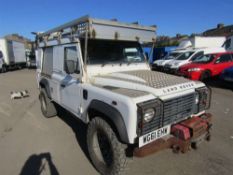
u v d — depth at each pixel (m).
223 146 3.85
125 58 4.04
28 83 12.73
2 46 21.50
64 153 3.71
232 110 6.08
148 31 3.94
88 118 3.32
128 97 2.51
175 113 2.86
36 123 5.23
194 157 3.49
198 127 2.89
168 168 3.20
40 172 3.15
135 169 3.17
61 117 5.67
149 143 2.57
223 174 3.04
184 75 10.55
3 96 8.71
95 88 3.05
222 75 9.49
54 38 4.34
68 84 3.83
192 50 13.94
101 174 3.04
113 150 2.66
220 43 18.69
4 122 5.39
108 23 3.27
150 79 3.19
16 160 3.50
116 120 2.51
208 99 3.48
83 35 3.20
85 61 3.35
